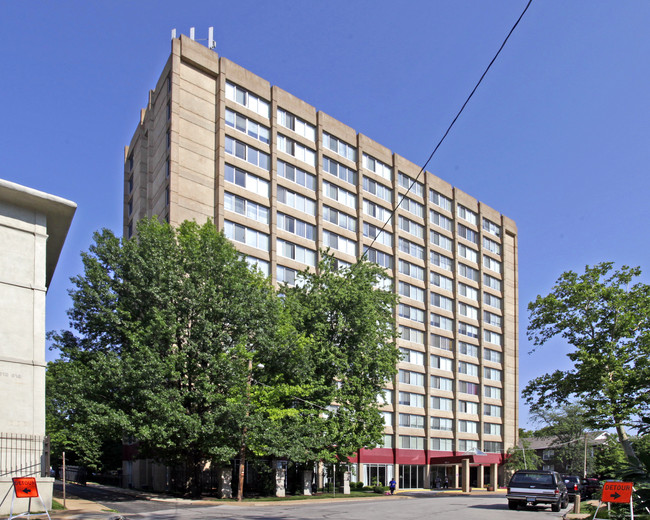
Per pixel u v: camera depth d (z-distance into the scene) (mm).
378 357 38812
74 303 31703
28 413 19250
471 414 73438
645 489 16781
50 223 21938
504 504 29375
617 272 36031
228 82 50969
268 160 52625
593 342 35219
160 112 50688
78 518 16531
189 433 28906
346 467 43281
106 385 29031
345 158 60906
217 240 32719
